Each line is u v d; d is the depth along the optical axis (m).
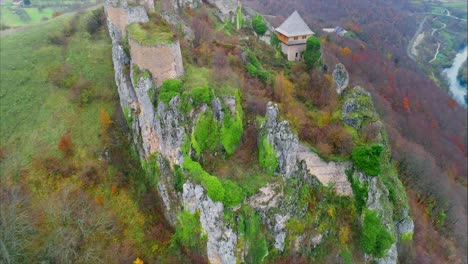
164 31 37.56
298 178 34.06
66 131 41.84
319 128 36.66
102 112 41.38
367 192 34.16
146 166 37.19
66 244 30.53
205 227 30.44
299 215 33.25
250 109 36.88
